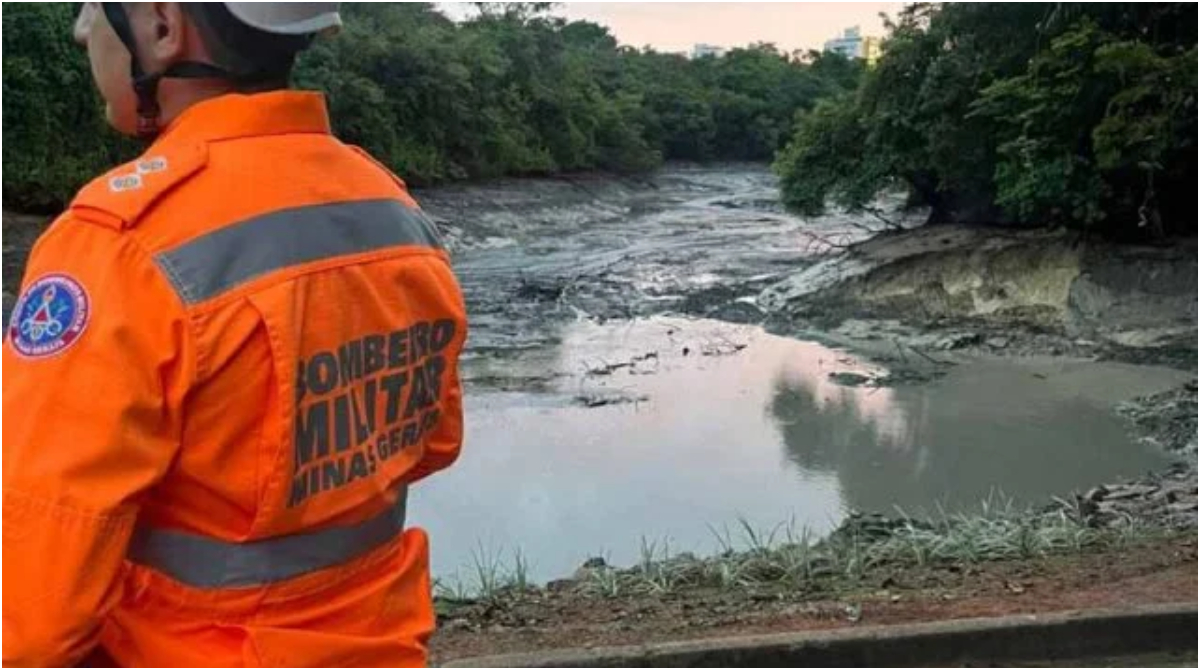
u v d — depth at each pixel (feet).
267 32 4.74
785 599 18.99
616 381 58.29
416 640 5.13
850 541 25.34
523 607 20.04
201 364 4.27
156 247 4.30
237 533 4.55
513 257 108.99
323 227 4.66
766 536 34.35
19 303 4.38
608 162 175.01
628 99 187.52
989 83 76.95
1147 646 15.43
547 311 79.97
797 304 79.46
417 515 36.27
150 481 4.27
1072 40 68.03
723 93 214.69
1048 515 29.45
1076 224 75.56
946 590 18.54
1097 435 47.57
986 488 40.78
